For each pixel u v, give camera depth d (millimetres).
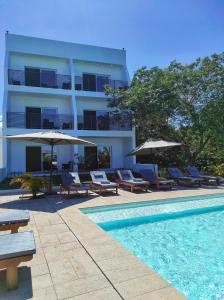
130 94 18375
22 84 18312
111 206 9250
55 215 7645
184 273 4754
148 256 5578
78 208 8672
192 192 11812
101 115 21125
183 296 3195
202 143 20109
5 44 18219
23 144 18688
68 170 18797
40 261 4352
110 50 21594
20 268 4102
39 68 19641
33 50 18938
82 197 10836
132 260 4301
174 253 5723
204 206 9883
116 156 21969
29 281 3693
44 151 19344
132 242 6457
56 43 19688
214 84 17047
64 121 18766
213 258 5434
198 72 17500
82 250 4809
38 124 18219
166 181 13070
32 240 3852
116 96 19391
